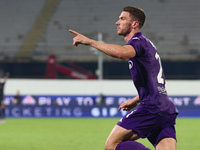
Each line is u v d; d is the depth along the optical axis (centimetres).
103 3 9431
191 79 8162
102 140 3259
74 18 9300
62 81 6656
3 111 5288
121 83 6638
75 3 9494
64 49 8662
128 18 1340
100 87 6650
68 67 8481
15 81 6650
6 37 9050
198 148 2772
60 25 9206
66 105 6519
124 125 1341
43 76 8338
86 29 9100
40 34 9062
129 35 1351
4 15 9419
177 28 8850
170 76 8212
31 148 2781
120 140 1355
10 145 2962
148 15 9031
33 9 9475
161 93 1320
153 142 1388
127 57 1219
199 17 8969
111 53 1202
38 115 6450
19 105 6375
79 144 2989
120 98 6581
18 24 9275
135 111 1345
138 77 1317
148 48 1287
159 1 9200
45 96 6644
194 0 9206
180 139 3344
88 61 8244
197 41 8600
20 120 5800
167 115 1327
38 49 8756
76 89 6669
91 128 4403
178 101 6550
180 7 9112
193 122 5341
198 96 6531
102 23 9156
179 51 8338
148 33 8825
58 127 4559
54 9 9462
